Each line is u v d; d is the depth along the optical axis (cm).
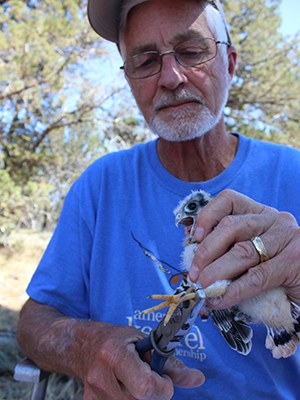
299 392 39
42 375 40
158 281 42
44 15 207
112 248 45
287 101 283
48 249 48
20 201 200
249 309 29
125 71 46
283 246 28
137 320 42
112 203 47
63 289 45
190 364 39
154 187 46
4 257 195
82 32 220
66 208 49
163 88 43
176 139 44
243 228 29
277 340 31
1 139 221
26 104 204
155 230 44
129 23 44
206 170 46
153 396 27
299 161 45
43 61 196
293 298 29
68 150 251
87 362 33
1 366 91
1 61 185
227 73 45
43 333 39
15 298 146
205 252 29
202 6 43
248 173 45
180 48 42
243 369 38
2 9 187
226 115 282
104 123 263
